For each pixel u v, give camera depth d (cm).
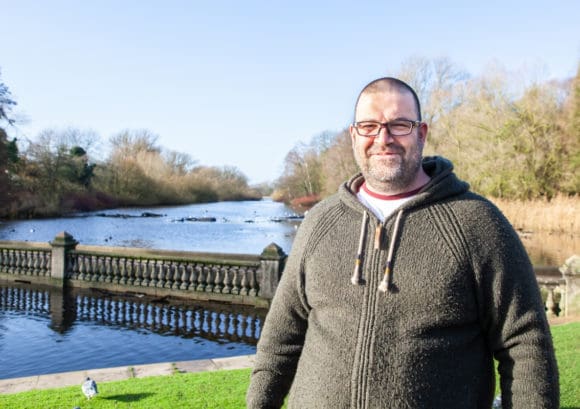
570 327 621
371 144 154
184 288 1115
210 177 9488
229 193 9869
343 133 5328
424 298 139
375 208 158
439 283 138
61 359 760
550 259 1919
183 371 543
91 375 530
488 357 146
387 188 155
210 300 1091
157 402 413
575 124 2967
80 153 5766
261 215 5353
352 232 154
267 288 1033
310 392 149
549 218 2767
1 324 949
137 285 1162
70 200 5094
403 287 141
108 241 2817
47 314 1013
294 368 173
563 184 3019
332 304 150
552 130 3058
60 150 5156
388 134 151
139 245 2659
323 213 166
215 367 555
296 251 167
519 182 3094
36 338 866
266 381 172
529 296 138
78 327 929
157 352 793
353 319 145
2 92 3638
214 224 4109
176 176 7994
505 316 139
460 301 138
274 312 174
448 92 3706
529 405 131
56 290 1201
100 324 947
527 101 3070
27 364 737
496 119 3162
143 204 6988
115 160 6869
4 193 4138
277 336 172
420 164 158
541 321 137
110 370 547
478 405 142
